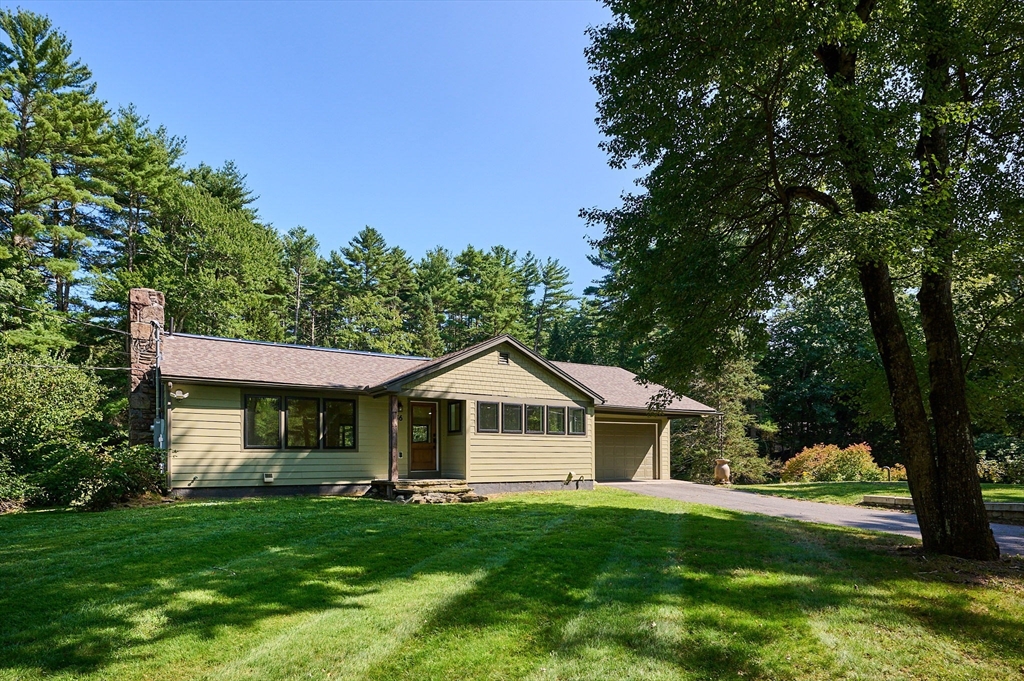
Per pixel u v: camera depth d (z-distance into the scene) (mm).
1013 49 8352
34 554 7613
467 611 5602
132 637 4883
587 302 46969
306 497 14047
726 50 7527
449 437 16797
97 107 27109
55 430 14125
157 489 13039
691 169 8805
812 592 6254
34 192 24125
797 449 36500
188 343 15641
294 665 4465
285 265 43531
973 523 7852
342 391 15344
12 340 21812
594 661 4605
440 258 49719
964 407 8086
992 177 9117
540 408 17688
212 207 31031
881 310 8445
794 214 10062
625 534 9344
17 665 4375
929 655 4848
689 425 30500
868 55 8070
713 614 5582
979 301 9000
